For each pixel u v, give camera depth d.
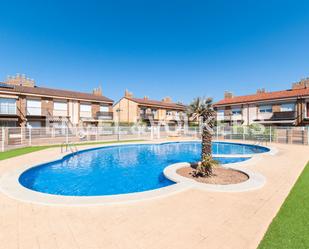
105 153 17.25
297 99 27.48
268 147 18.09
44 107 28.59
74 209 4.88
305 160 11.74
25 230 3.89
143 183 9.09
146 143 22.16
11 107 25.67
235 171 9.09
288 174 8.37
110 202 5.25
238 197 5.71
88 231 3.86
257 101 31.92
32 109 27.45
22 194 5.87
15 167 9.55
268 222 4.19
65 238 3.62
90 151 17.36
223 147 21.56
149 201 5.40
